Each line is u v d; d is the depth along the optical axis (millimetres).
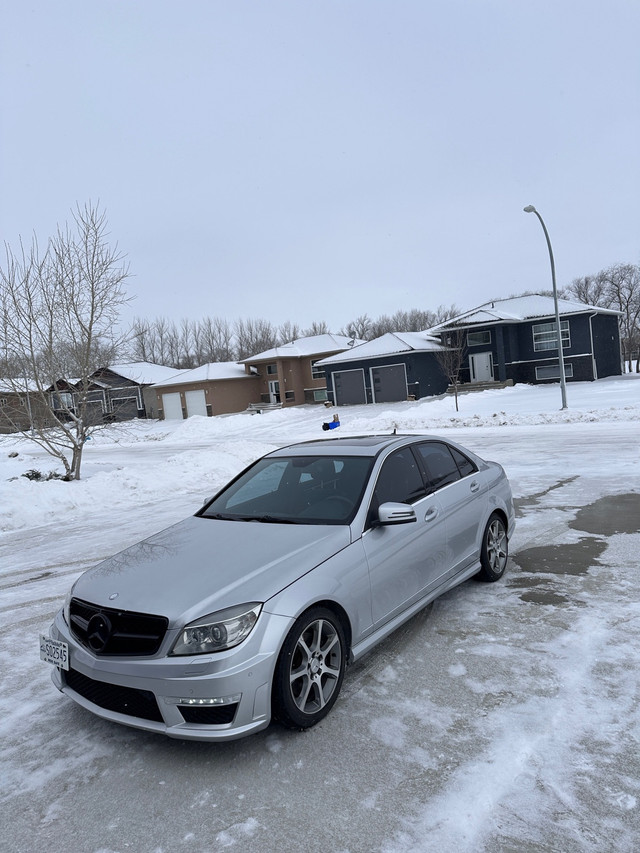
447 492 4809
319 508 4160
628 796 2615
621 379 34875
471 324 36969
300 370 46875
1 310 13703
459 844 2408
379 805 2674
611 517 7414
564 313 35750
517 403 28531
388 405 36656
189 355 83875
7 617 5688
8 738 3514
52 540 9141
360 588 3680
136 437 36594
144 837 2598
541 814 2541
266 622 3105
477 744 3059
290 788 2836
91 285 14312
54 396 16125
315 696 3385
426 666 3912
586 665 3771
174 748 3268
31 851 2562
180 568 3576
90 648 3289
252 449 17062
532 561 5949
